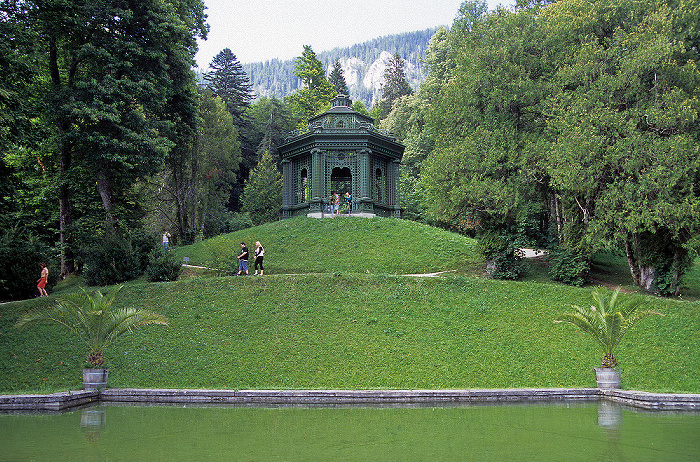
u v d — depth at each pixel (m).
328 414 12.04
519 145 27.08
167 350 17.75
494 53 27.42
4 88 22.09
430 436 9.66
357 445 8.98
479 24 30.19
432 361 17.08
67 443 9.01
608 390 14.32
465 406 13.13
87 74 31.00
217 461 7.88
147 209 42.44
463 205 26.48
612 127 22.88
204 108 47.91
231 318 19.98
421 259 29.28
